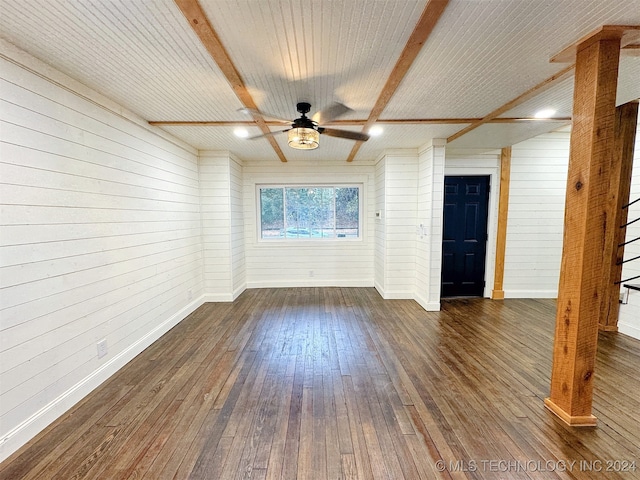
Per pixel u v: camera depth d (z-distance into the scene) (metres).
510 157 4.73
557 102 2.69
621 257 3.41
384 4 1.43
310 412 2.06
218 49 1.81
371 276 5.64
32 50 1.82
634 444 1.76
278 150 4.56
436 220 4.15
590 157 1.74
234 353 2.96
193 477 1.56
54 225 2.04
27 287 1.84
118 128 2.71
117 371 2.63
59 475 1.57
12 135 1.77
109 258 2.58
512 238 4.84
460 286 5.00
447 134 3.75
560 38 1.72
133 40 1.72
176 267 3.82
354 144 4.28
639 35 1.64
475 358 2.83
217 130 3.49
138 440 1.81
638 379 2.44
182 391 2.32
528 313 4.14
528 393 2.27
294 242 5.60
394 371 2.60
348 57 1.91
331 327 3.64
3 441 1.68
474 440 1.80
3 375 1.70
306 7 1.45
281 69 2.05
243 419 2.00
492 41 1.74
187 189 4.16
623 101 2.86
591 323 1.85
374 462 1.65
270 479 1.54
